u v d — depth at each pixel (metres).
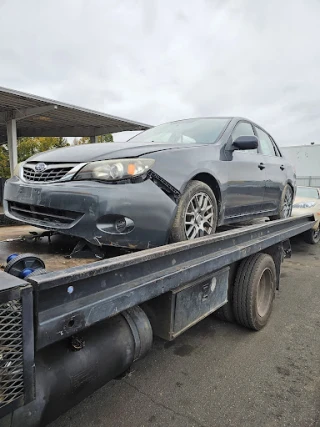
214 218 3.08
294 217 4.58
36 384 1.35
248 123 4.21
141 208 2.29
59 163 2.41
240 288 3.17
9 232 3.20
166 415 2.09
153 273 1.88
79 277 1.38
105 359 1.67
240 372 2.60
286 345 3.05
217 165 3.14
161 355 2.83
